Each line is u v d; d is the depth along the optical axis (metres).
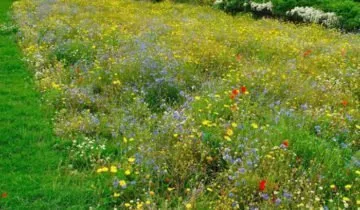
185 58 10.52
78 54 11.56
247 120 7.00
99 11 19.22
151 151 6.10
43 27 14.41
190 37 13.20
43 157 6.55
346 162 5.95
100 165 6.18
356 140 6.83
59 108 8.42
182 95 8.24
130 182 5.54
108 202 5.38
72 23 15.32
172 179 5.64
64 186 5.71
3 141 7.11
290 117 7.09
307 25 18.44
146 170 5.71
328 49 12.43
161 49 10.92
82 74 9.86
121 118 7.49
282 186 5.25
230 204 5.05
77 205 5.36
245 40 13.11
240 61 10.90
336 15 17.97
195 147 6.18
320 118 7.25
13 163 6.42
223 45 12.57
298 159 5.91
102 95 8.79
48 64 10.98
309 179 5.47
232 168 5.68
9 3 24.58
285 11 19.98
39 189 5.68
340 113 7.66
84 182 5.79
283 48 12.38
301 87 8.73
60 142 6.98
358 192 5.24
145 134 6.70
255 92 8.50
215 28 15.45
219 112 7.48
